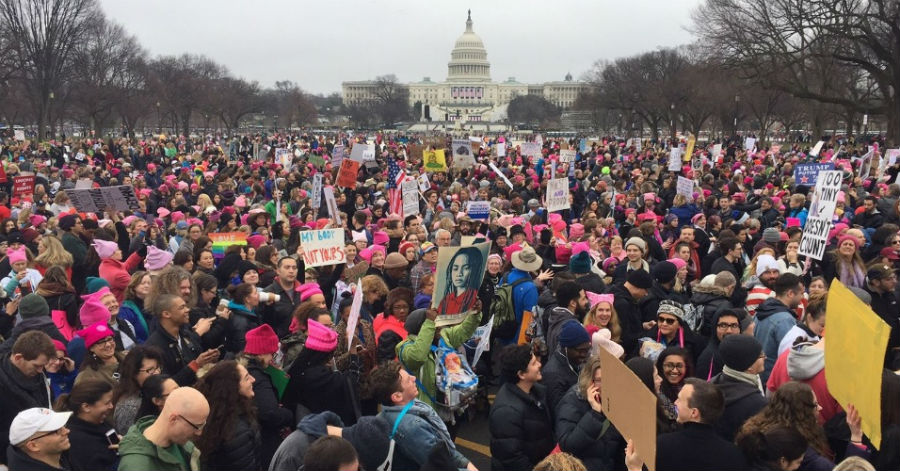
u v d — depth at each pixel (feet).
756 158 136.87
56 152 134.21
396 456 20.88
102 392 21.83
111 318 30.37
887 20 162.09
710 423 19.36
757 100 273.33
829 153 132.36
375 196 78.69
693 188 68.95
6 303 38.06
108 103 302.86
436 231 52.75
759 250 42.16
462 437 34.19
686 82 295.69
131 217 53.31
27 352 24.07
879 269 33.04
